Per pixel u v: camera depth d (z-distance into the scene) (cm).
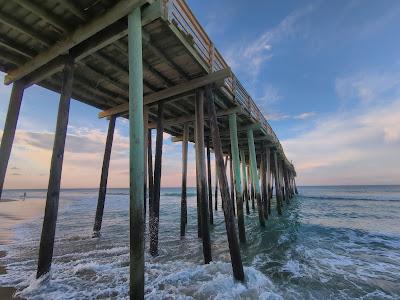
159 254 705
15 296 427
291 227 1259
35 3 436
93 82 723
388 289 536
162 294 450
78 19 476
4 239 938
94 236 882
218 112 916
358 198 3616
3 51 561
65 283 486
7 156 588
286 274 604
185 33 532
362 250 843
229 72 627
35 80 613
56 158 480
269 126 1482
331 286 544
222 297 442
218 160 598
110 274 538
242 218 873
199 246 802
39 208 2586
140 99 396
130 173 374
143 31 492
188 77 692
